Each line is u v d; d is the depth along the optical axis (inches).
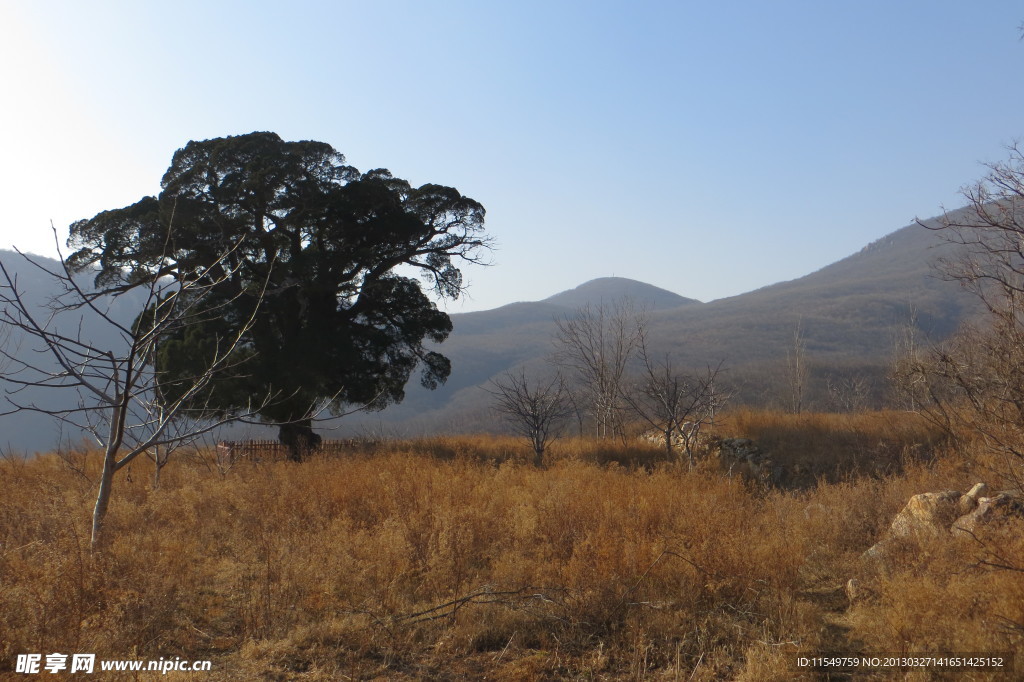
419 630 249.4
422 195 1121.4
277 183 968.9
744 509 413.1
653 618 249.4
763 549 297.0
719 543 303.9
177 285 975.6
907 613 227.0
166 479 514.3
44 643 205.2
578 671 219.9
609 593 262.2
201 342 888.3
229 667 220.4
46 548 272.2
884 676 207.3
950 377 411.5
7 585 234.7
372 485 450.9
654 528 350.6
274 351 950.4
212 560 328.8
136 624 232.7
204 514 388.5
